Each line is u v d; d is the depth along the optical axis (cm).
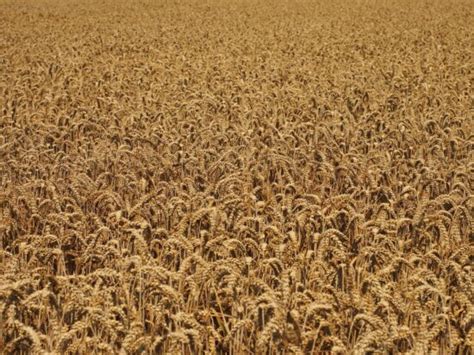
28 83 1480
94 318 443
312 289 515
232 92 1364
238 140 980
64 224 638
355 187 729
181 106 1187
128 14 3631
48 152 930
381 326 415
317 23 3012
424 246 620
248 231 593
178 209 654
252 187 778
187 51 2103
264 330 411
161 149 942
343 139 1007
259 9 3809
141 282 484
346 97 1327
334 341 412
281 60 1884
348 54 2022
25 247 550
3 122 1144
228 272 502
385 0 4288
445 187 784
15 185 801
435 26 2864
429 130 1098
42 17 3503
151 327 479
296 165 833
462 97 1327
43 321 486
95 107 1252
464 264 550
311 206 623
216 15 3497
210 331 450
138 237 545
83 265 581
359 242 616
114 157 883
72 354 446
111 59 1948
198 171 821
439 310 494
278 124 1120
